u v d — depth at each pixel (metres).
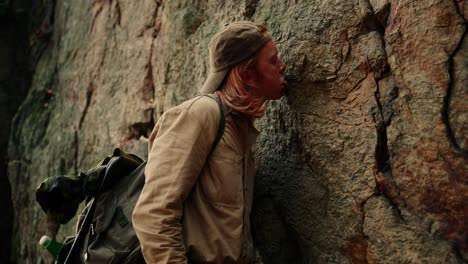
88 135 4.02
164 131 1.64
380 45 1.80
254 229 2.09
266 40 1.75
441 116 1.61
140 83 3.40
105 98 3.85
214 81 1.75
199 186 1.65
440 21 1.62
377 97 1.79
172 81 2.98
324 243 1.88
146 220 1.55
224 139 1.67
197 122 1.61
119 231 1.71
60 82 4.76
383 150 1.77
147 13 3.47
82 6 4.61
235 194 1.67
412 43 1.69
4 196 5.55
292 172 2.01
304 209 1.95
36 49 5.54
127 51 3.66
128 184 1.79
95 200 1.80
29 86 5.67
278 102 2.07
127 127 3.48
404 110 1.71
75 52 4.54
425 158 1.64
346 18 1.90
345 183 1.83
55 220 1.87
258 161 2.15
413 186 1.67
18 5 5.71
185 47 2.87
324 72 1.92
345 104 1.87
